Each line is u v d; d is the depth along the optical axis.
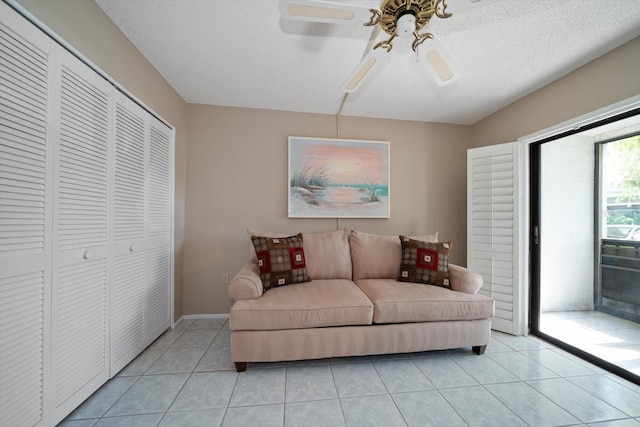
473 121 2.92
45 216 1.08
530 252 2.29
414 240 2.27
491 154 2.37
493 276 2.33
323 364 1.74
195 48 1.71
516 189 2.23
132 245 1.68
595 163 2.24
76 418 1.23
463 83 2.11
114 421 1.21
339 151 2.69
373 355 1.87
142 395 1.39
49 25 1.08
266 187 2.61
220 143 2.55
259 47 1.69
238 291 1.69
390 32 1.06
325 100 2.44
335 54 1.77
